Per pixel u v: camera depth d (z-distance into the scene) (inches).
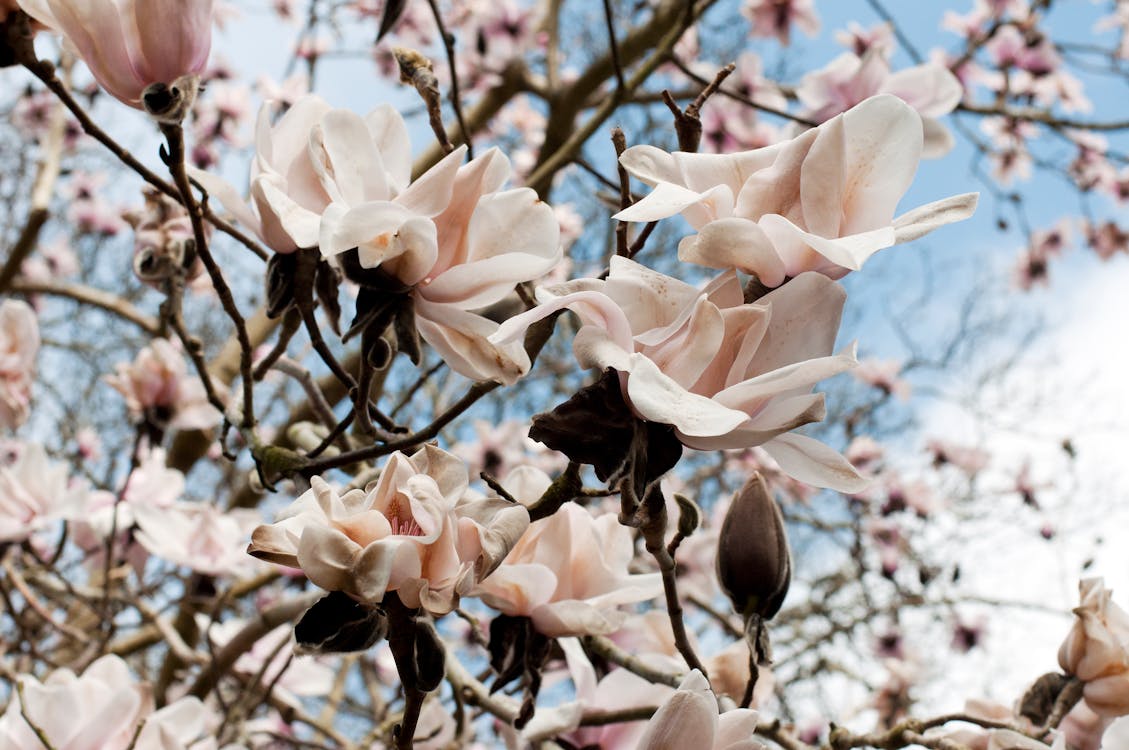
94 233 144.0
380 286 35.7
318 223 36.2
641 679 43.2
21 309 56.8
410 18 114.3
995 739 41.2
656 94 103.3
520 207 36.2
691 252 32.7
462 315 36.1
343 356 73.9
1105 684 42.9
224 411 42.6
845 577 114.7
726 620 64.2
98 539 65.2
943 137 73.3
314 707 121.3
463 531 32.5
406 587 32.0
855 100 77.5
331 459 39.8
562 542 39.9
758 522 38.9
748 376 32.3
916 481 114.7
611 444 32.2
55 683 44.3
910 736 41.6
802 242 32.5
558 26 109.3
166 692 76.0
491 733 66.0
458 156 35.6
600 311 32.1
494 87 104.3
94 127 39.2
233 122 106.1
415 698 32.5
